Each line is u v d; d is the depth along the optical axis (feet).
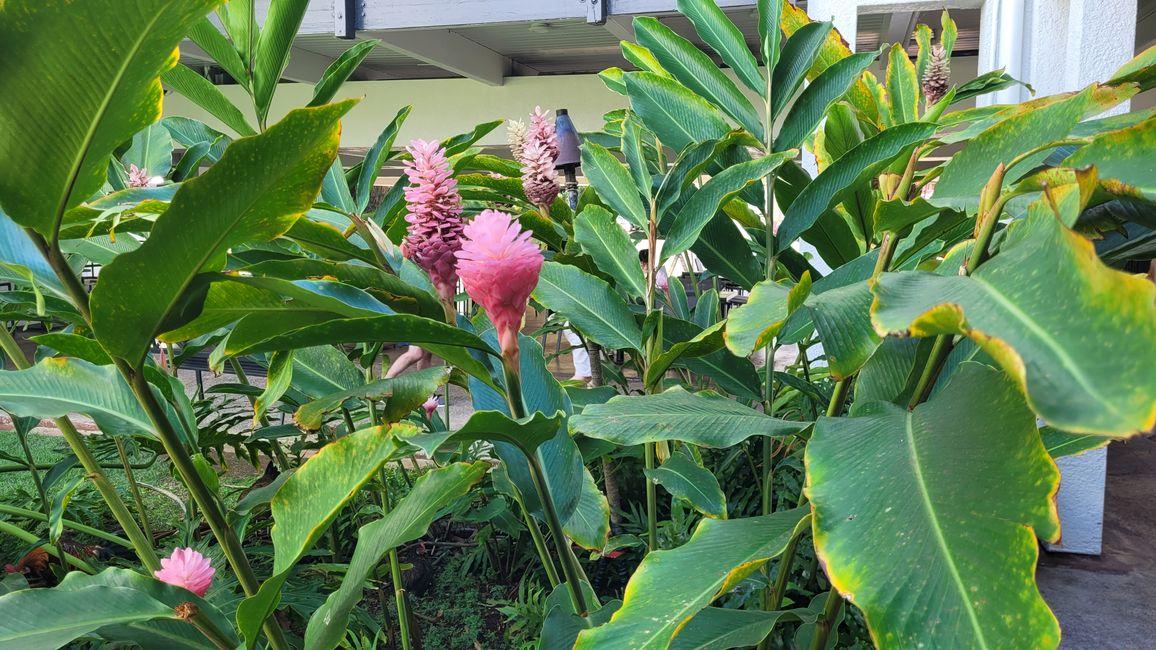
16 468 7.75
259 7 23.07
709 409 3.67
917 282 2.56
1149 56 3.59
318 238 4.99
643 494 9.94
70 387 4.29
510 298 3.23
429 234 3.68
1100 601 10.53
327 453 3.79
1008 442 2.49
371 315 3.08
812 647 3.99
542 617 7.66
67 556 8.13
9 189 2.60
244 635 3.50
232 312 3.30
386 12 22.07
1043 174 2.84
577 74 40.40
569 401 4.51
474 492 8.68
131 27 2.27
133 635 3.87
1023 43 12.31
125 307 2.84
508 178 8.03
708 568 2.93
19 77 2.25
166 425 3.31
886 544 2.36
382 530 3.76
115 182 7.38
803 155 12.19
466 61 35.88
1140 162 2.82
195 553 4.22
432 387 3.81
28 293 5.58
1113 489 15.10
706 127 6.20
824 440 2.83
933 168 5.67
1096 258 1.86
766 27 5.92
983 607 2.12
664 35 6.54
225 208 2.72
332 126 2.63
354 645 7.20
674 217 6.23
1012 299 2.13
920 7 13.08
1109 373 1.70
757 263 6.11
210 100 7.06
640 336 5.66
